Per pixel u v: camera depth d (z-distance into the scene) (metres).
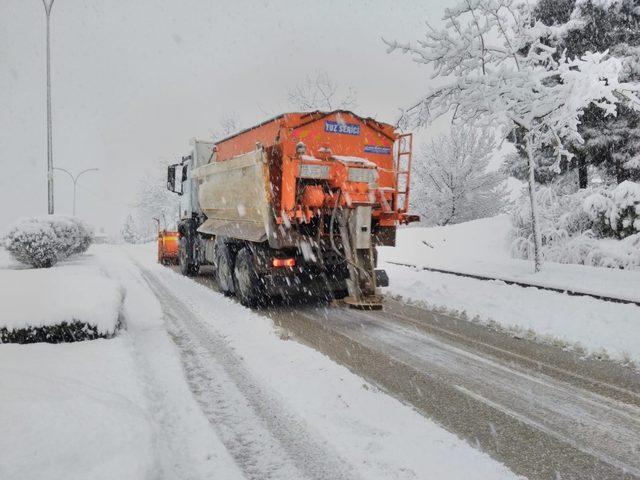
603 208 13.28
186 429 3.83
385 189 9.35
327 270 8.91
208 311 8.67
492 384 5.06
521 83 11.14
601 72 9.94
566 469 3.37
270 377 5.08
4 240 15.59
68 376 4.41
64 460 2.76
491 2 11.54
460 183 24.66
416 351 6.26
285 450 3.55
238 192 10.06
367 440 3.70
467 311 8.66
